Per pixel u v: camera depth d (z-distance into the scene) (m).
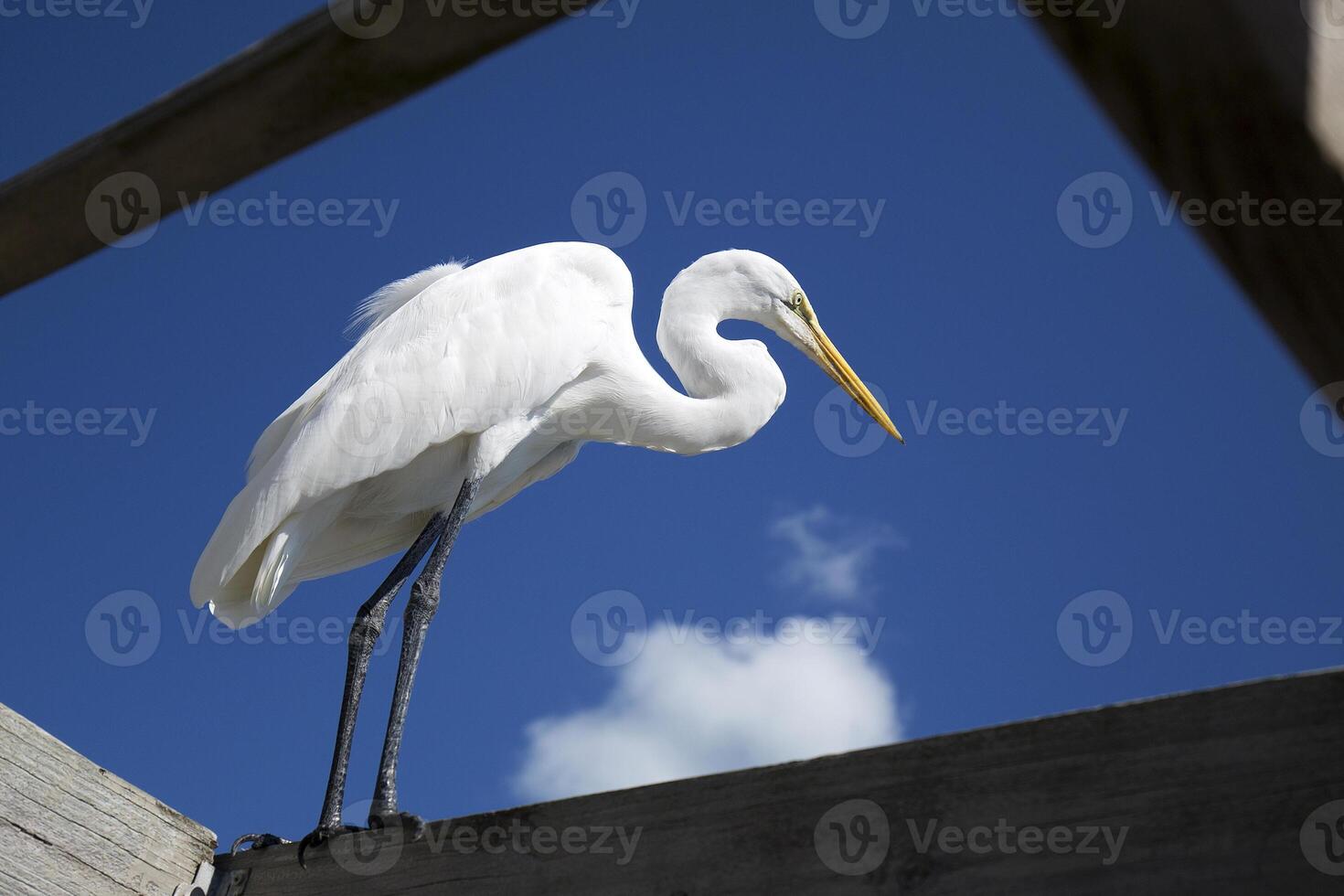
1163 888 1.91
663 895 2.40
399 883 2.82
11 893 2.91
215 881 3.28
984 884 2.07
